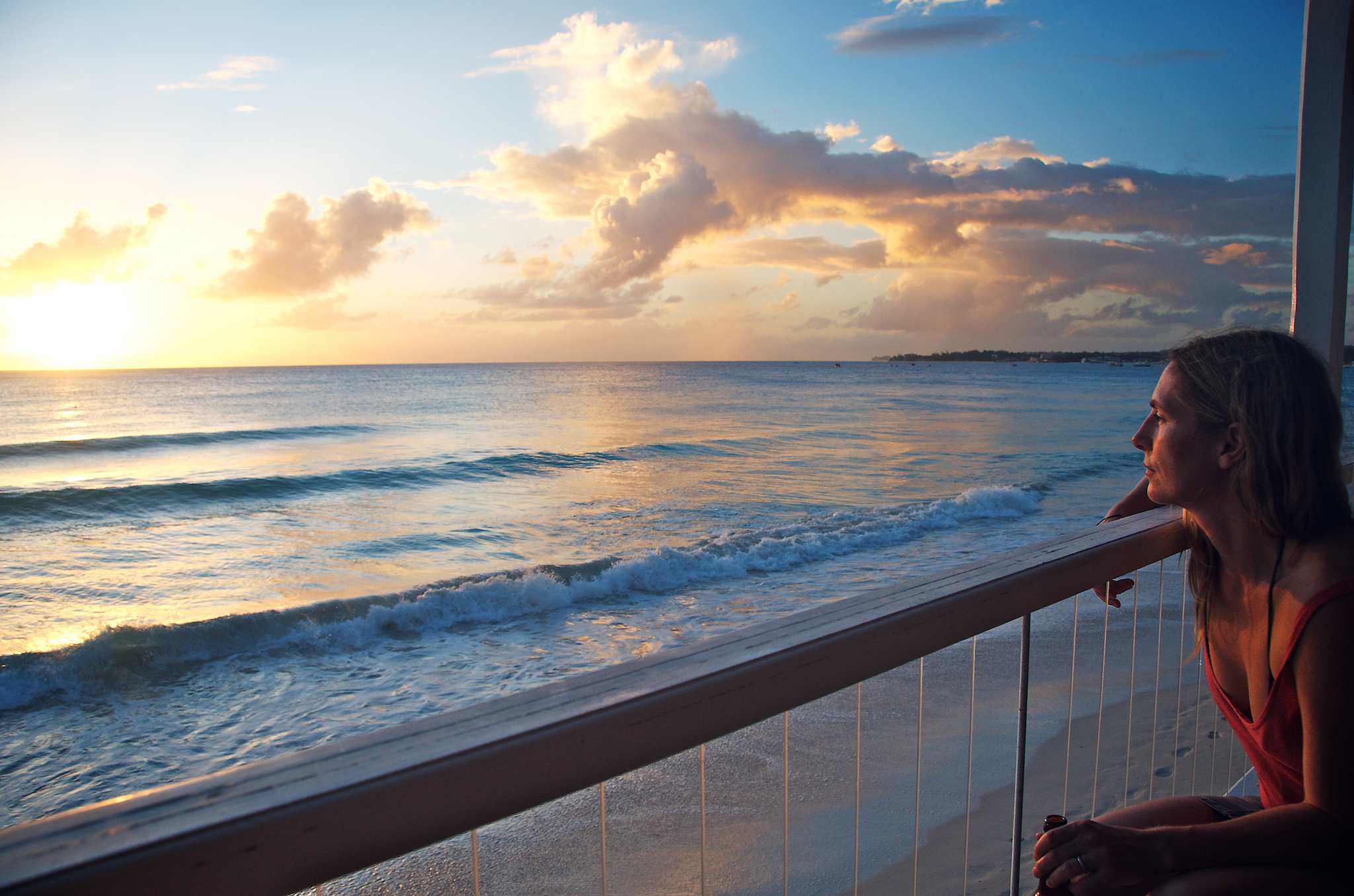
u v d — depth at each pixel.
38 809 5.90
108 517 17.55
